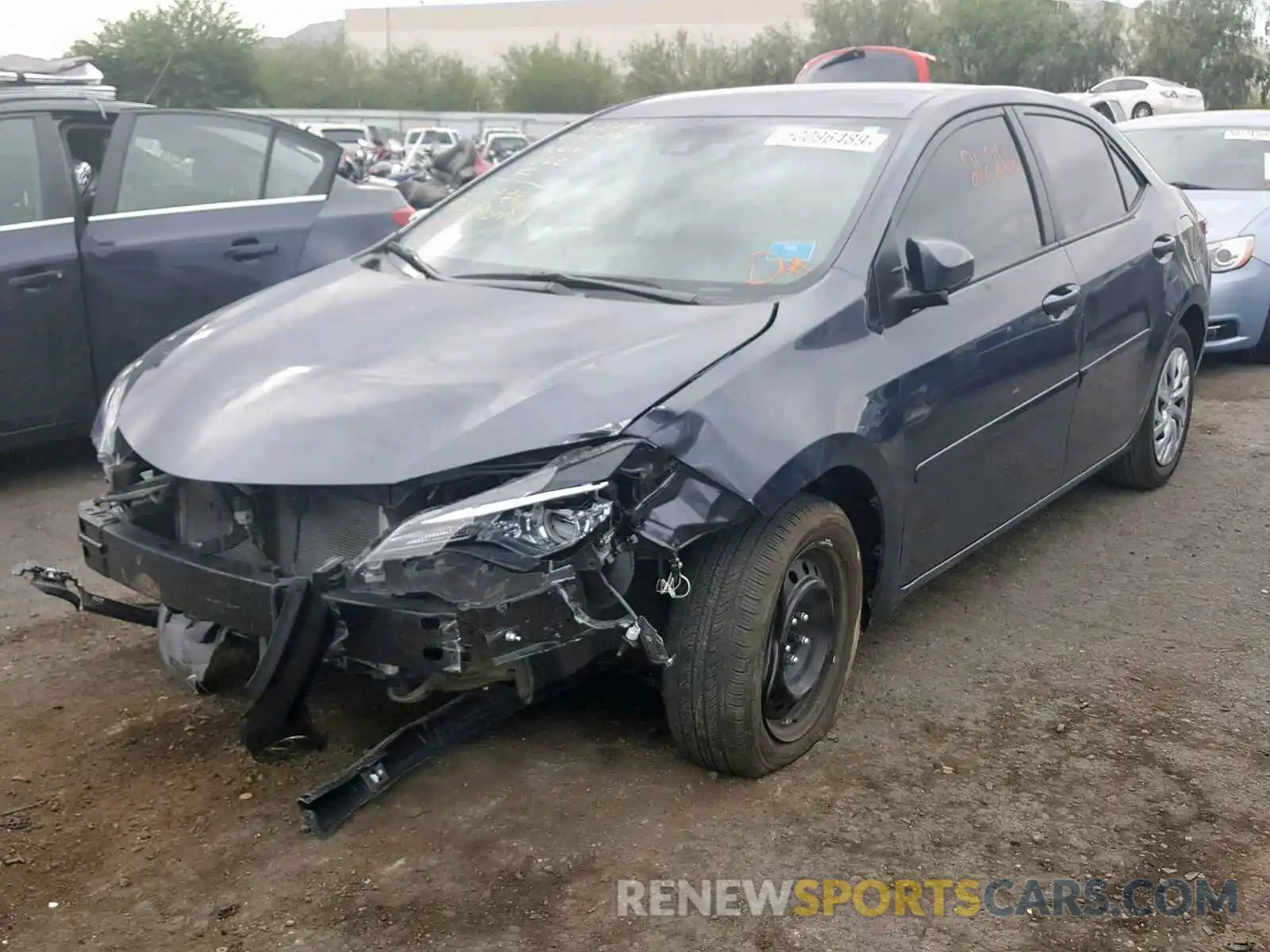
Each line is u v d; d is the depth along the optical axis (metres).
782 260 3.74
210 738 3.63
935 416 3.79
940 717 3.84
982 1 47.19
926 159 4.07
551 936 2.83
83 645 4.25
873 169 3.97
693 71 55.69
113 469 3.51
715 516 3.06
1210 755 3.66
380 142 30.05
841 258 3.69
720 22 64.81
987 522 4.31
